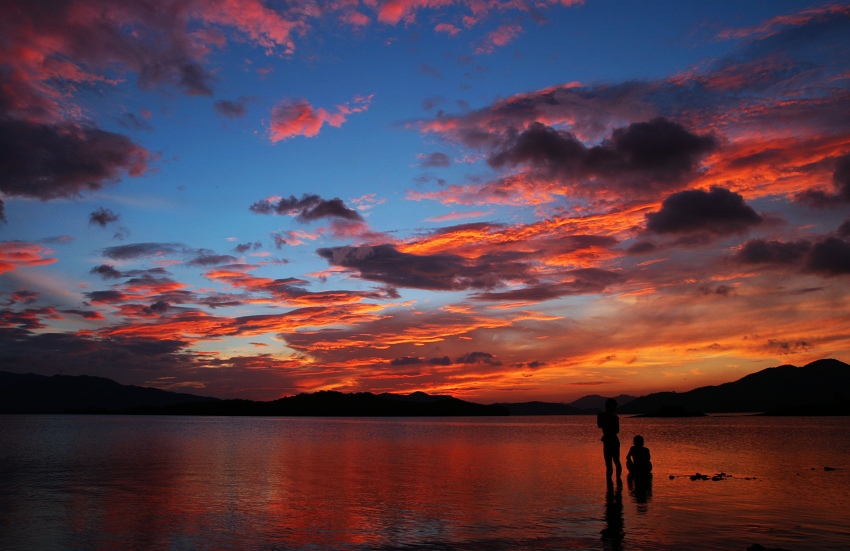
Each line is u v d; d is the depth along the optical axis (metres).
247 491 19.47
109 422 131.38
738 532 12.59
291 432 75.69
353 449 40.91
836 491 18.77
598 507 15.86
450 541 11.94
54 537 12.47
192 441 51.78
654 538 12.05
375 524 13.69
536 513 14.99
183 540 12.16
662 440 50.75
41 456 34.59
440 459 32.31
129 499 17.73
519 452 37.62
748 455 33.44
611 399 20.31
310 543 11.87
